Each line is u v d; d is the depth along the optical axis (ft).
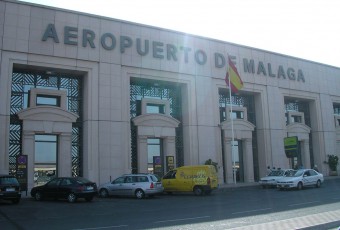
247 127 123.44
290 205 56.54
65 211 55.31
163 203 66.54
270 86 130.41
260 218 43.01
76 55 92.43
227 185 105.91
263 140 126.11
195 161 107.55
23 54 86.33
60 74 94.84
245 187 102.63
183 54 110.11
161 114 104.63
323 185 106.52
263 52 130.62
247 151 122.52
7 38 85.05
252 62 126.41
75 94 96.27
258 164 126.72
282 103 133.59
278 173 103.91
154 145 105.29
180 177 85.35
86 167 91.09
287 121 141.08
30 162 84.99
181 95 112.68
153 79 103.96
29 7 88.48
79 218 47.21
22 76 89.71
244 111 125.39
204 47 115.44
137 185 77.30
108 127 94.17
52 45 89.71
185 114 110.42
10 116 85.87
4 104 82.84
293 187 93.09
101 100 94.48
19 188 64.44
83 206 62.18
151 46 104.42
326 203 57.62
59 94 91.66
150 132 102.32
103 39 96.73
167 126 105.50
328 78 154.30
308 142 143.64
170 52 107.34
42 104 90.58
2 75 83.41
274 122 129.39
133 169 99.91
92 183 70.95
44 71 91.86
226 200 69.62
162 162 104.83
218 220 42.32
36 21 88.84
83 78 96.73
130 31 101.60
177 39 109.81
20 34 86.53
